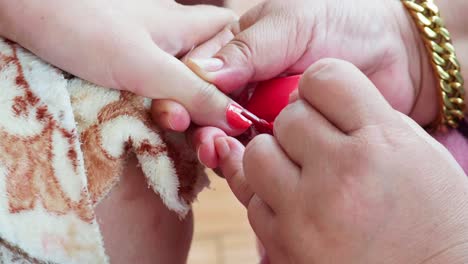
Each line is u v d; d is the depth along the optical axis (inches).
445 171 11.3
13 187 12.2
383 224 11.1
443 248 11.0
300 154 11.6
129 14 12.7
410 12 14.9
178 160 13.3
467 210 11.2
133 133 12.6
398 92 15.2
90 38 12.2
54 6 12.1
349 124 11.4
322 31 14.1
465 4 15.0
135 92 12.6
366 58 14.6
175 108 12.6
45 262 12.7
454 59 14.6
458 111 15.0
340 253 11.1
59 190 12.3
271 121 13.4
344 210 11.1
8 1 12.0
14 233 12.4
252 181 12.0
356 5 14.5
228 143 12.8
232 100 13.3
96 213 12.7
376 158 11.1
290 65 14.1
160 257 13.6
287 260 11.8
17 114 12.1
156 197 13.2
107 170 12.7
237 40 13.6
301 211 11.4
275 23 13.8
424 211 11.1
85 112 12.5
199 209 25.6
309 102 11.9
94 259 12.8
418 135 11.5
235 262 24.0
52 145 12.2
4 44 12.3
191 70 12.9
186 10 13.9
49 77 12.2
